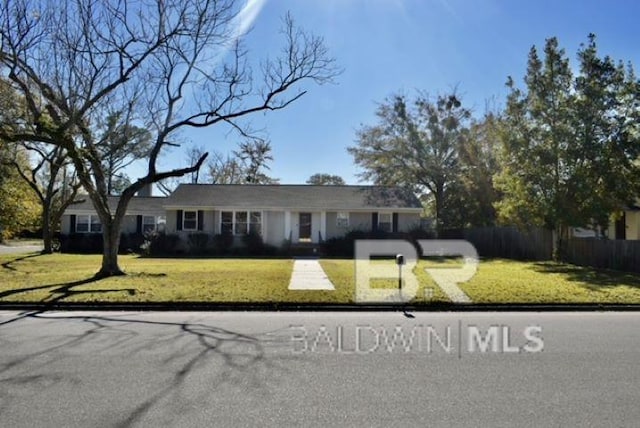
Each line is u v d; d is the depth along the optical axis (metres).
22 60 14.06
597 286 13.35
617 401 4.80
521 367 5.98
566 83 21.03
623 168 19.50
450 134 35.97
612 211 20.02
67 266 19.91
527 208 21.45
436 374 5.68
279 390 5.09
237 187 33.16
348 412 4.50
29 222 33.88
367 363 6.13
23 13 13.98
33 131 14.64
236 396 4.91
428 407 4.63
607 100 19.64
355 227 31.09
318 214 31.05
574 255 21.12
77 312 10.08
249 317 9.53
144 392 5.01
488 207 33.03
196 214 30.62
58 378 5.46
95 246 32.31
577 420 4.32
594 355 6.59
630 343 7.33
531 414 4.45
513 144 21.84
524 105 21.95
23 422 4.24
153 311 10.27
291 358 6.36
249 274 16.03
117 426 4.17
